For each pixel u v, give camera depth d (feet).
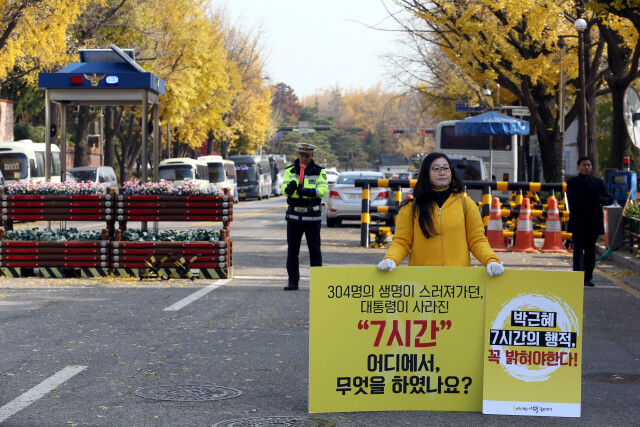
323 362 19.58
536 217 69.31
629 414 20.06
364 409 19.69
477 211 20.83
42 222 102.47
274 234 79.00
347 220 96.68
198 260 45.16
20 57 107.65
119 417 19.10
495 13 89.97
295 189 40.24
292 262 40.91
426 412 19.88
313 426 18.49
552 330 19.53
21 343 27.43
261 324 31.48
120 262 45.14
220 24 183.01
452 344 19.69
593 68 91.71
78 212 45.85
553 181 101.91
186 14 156.97
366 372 19.66
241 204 177.47
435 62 156.87
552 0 83.30
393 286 19.60
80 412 19.47
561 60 89.86
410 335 19.65
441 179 20.68
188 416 19.26
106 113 170.50
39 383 22.20
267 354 26.27
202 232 46.39
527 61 91.09
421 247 20.71
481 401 19.76
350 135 556.92
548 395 19.54
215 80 180.34
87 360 25.02
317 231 40.73
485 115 84.43
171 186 46.06
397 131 250.78
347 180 91.40
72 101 57.67
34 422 18.61
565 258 60.90
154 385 22.18
